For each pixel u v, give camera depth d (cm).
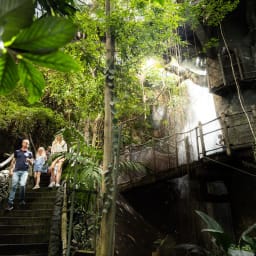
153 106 1101
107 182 344
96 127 951
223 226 889
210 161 675
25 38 60
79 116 948
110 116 380
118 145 348
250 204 766
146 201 966
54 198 613
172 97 955
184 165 720
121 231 916
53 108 1087
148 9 521
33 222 528
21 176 588
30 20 59
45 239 480
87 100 652
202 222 904
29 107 1011
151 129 1114
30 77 75
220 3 646
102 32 483
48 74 740
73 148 425
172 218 982
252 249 432
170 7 536
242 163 661
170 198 1009
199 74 1065
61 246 432
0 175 701
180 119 1126
